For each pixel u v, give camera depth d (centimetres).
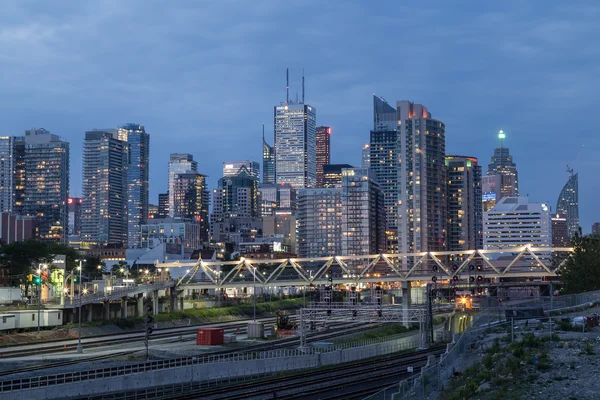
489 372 7144
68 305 17438
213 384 9912
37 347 14150
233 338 16088
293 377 9981
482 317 9788
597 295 11600
